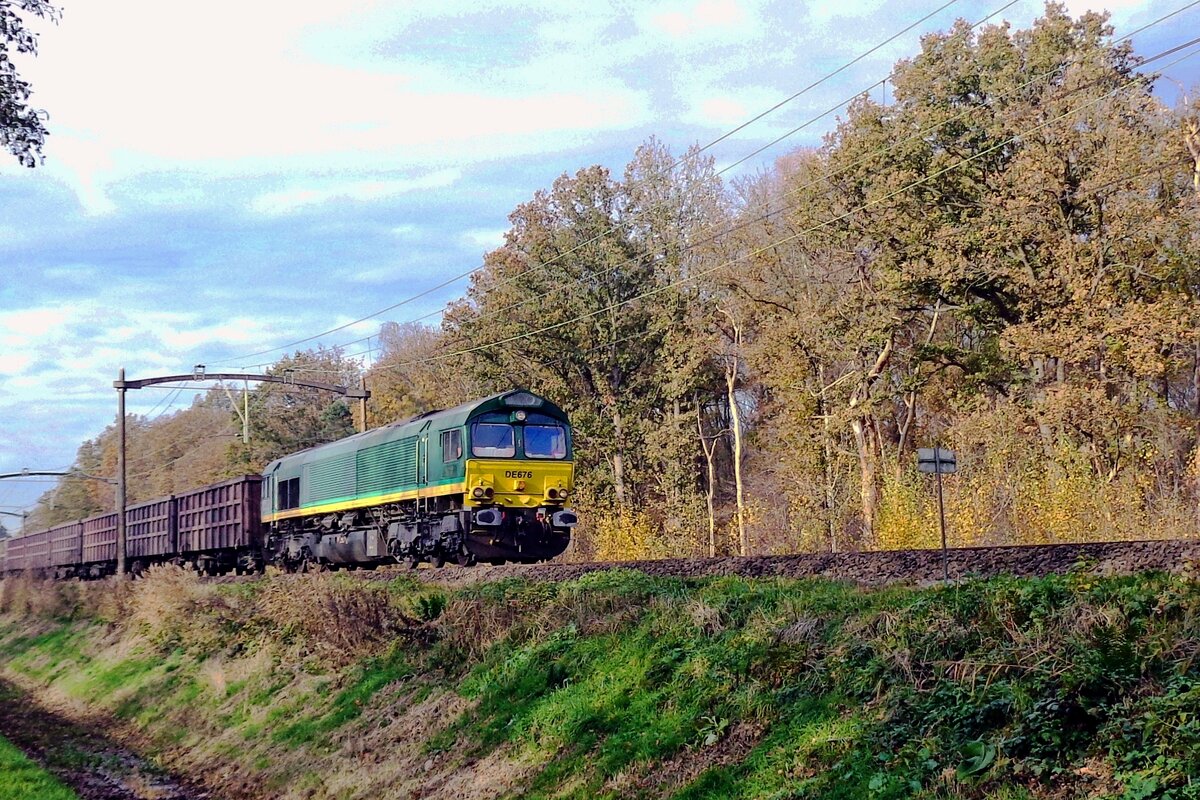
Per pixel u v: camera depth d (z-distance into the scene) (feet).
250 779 56.34
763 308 152.66
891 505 96.68
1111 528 81.46
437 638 57.67
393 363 224.12
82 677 93.25
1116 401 111.96
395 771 48.55
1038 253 118.73
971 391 132.26
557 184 172.35
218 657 75.41
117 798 57.62
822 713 35.04
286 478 110.42
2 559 240.12
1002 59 128.67
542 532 80.79
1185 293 110.83
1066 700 29.19
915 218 129.18
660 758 38.06
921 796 28.96
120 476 134.00
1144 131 112.88
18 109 48.03
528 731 45.09
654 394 167.73
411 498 85.71
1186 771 25.04
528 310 165.48
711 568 59.11
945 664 33.47
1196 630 29.78
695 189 173.68
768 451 173.47
